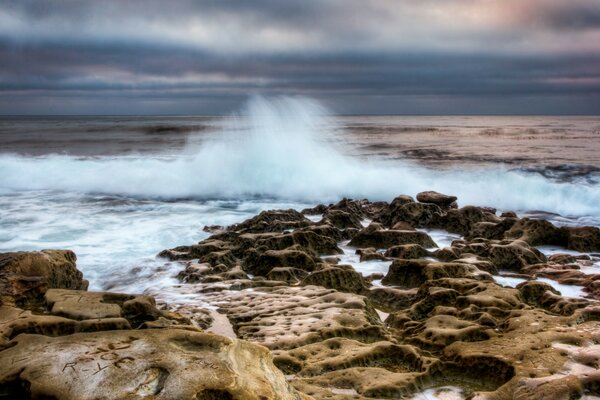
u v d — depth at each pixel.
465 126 84.44
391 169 27.11
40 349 5.43
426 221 17.64
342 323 8.59
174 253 13.99
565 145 43.47
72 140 51.38
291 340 7.89
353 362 7.15
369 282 11.88
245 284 11.29
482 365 7.00
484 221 17.03
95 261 13.98
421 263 11.70
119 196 23.92
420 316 9.56
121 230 17.36
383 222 18.30
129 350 5.32
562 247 14.99
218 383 4.71
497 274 12.36
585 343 7.30
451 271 11.30
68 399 4.59
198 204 22.30
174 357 5.16
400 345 7.54
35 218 18.97
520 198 22.12
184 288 11.32
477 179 24.64
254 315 9.25
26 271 9.60
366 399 6.16
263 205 22.14
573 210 20.88
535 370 6.57
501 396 6.20
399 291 10.84
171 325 6.99
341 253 14.46
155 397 4.56
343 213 17.34
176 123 93.88
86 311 7.33
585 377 6.16
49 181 26.31
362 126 85.31
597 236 14.77
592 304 9.31
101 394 4.62
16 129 72.00
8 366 5.16
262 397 4.70
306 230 14.84
